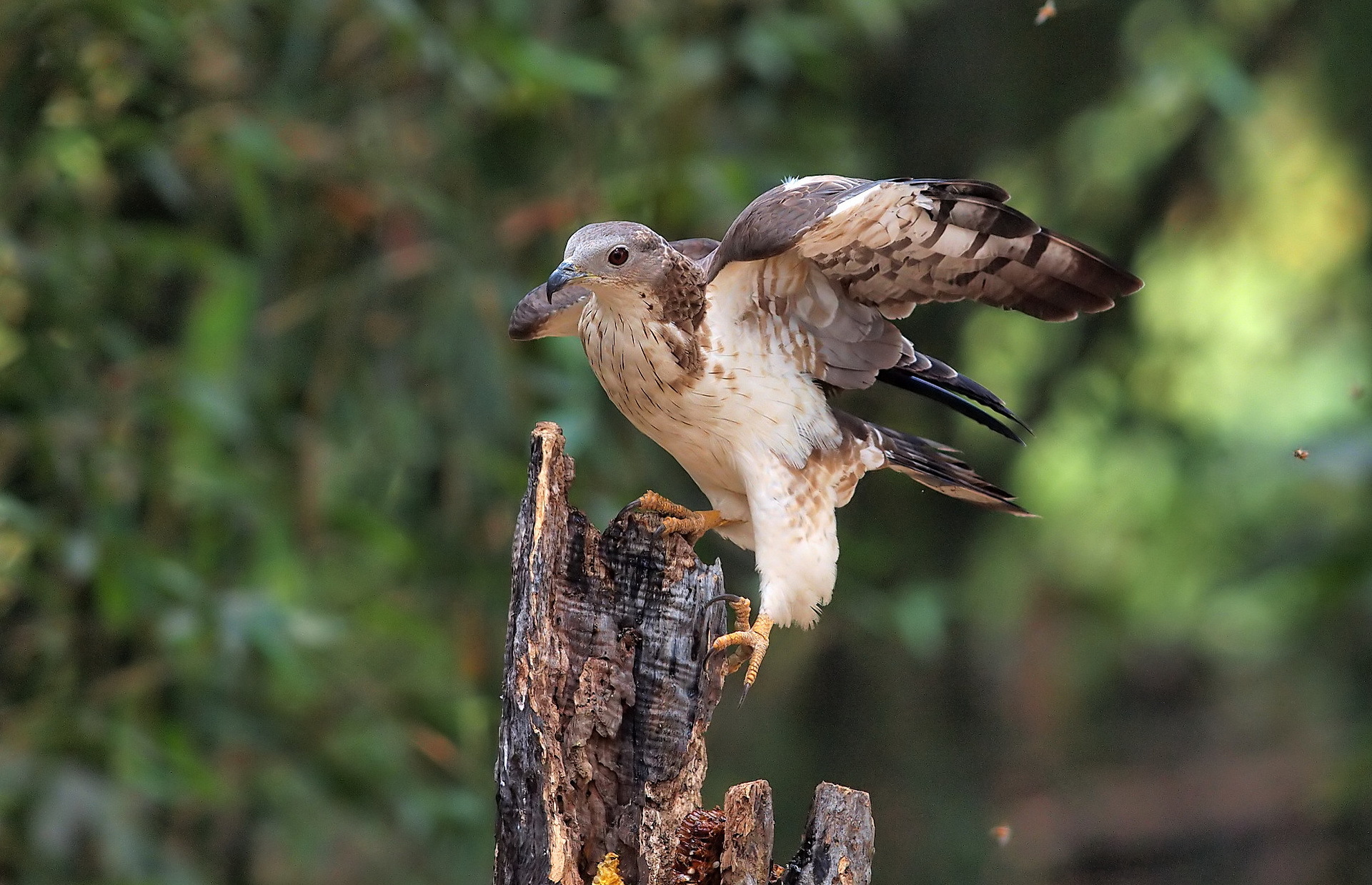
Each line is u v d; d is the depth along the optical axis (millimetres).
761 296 7207
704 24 12578
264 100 11141
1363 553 13070
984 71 15414
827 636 15859
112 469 10445
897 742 16844
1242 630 21438
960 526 17016
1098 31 15492
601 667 6219
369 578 12312
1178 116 16562
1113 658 20641
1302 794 19297
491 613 11570
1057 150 16297
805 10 13172
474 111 11875
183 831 11422
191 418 10008
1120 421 17000
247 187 10227
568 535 6297
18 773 9672
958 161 15656
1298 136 16953
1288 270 18078
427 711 11328
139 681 10531
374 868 12922
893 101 15547
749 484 7273
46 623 10695
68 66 10062
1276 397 18359
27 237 10211
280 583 10547
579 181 11828
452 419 11297
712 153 12180
